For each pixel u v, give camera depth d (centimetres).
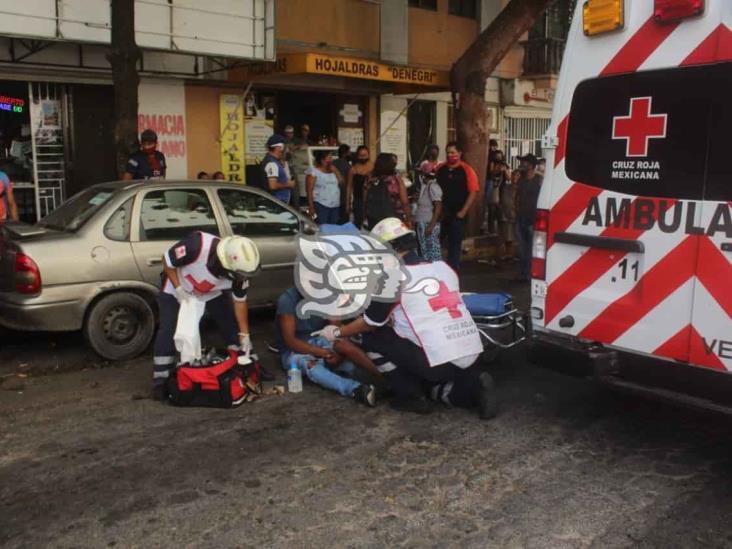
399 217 884
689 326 388
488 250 1273
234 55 1090
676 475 414
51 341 698
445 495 391
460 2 1722
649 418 500
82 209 645
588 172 431
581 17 432
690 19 382
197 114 1263
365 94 1523
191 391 515
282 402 531
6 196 847
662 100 394
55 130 1122
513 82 1877
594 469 422
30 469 421
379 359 505
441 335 486
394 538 348
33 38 912
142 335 639
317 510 375
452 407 520
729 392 375
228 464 428
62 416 504
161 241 642
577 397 542
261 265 692
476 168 1265
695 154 382
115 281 616
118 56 827
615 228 418
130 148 842
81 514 370
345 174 1099
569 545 341
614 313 421
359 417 502
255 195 710
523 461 432
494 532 353
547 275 457
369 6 1484
